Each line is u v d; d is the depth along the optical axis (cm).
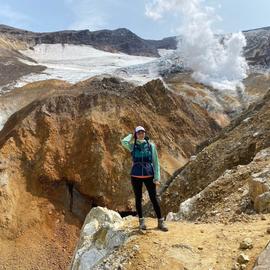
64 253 3597
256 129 2262
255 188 1148
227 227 924
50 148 4338
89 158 4331
